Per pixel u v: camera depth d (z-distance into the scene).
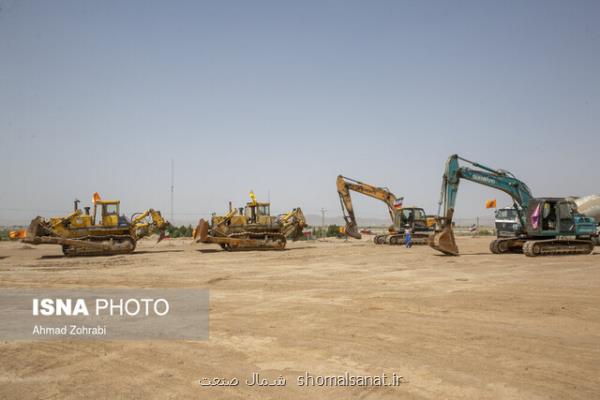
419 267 20.61
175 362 7.59
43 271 20.11
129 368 7.32
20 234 27.41
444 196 25.12
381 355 7.80
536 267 19.80
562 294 13.09
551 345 8.23
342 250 31.09
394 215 37.34
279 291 14.45
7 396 6.22
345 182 36.62
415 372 6.97
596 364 7.24
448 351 7.97
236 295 13.74
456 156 25.05
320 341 8.69
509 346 8.20
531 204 24.88
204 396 6.18
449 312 10.99
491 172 25.69
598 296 12.77
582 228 25.17
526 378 6.66
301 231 33.06
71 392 6.35
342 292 14.07
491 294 13.21
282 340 8.78
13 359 7.79
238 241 30.50
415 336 8.93
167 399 6.09
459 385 6.43
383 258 25.06
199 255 27.89
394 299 12.69
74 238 27.53
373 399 6.02
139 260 25.03
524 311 11.00
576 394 6.09
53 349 8.33
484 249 31.69
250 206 31.97
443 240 24.77
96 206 28.44
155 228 30.33
